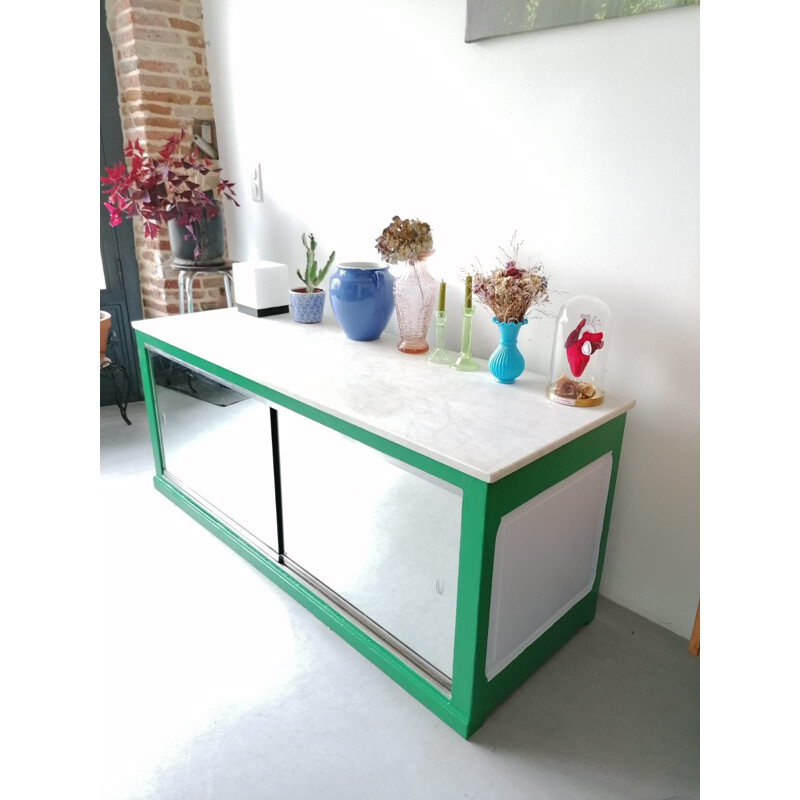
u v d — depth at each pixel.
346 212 2.29
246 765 1.29
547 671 1.54
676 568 1.63
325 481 1.56
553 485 1.35
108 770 1.27
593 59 1.45
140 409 3.29
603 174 1.50
